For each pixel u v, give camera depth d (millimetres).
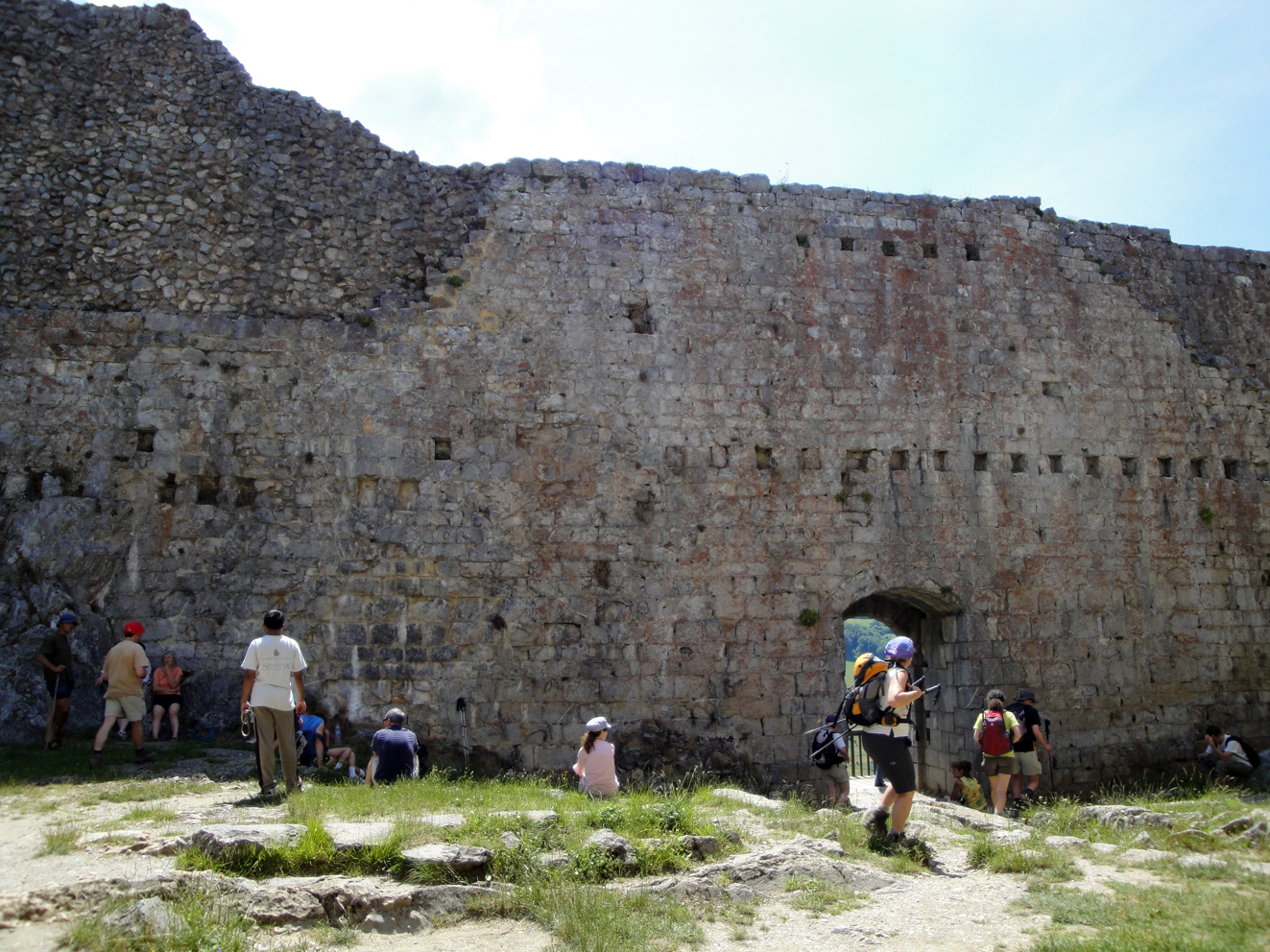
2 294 16344
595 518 17797
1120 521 20422
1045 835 10727
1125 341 21328
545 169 18938
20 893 6887
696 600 17938
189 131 17562
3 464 15734
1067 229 21531
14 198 16688
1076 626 19672
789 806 12438
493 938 7215
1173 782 19438
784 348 19297
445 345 17766
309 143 18078
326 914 7379
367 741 16016
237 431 16625
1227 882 8570
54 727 13711
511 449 17688
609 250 18859
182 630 15742
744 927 7590
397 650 16531
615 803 10805
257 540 16344
